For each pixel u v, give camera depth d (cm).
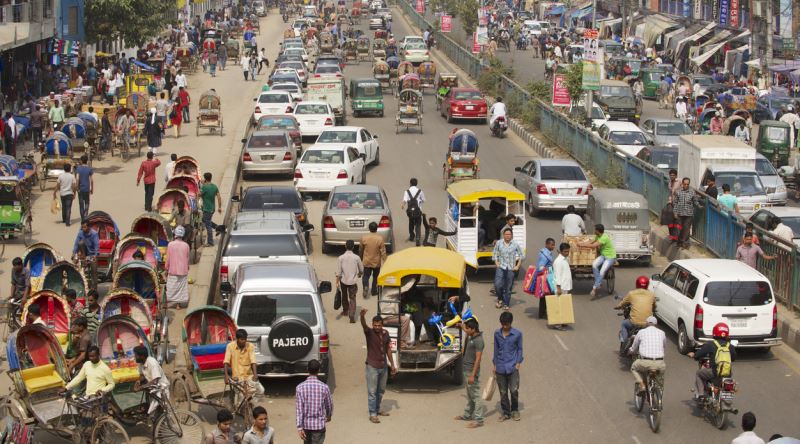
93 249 2386
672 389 1983
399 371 1927
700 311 2109
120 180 3669
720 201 2938
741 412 1870
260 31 11075
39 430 1717
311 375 1551
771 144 4406
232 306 1908
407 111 5059
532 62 8894
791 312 2352
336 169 3531
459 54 7850
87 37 6109
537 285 2359
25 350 1670
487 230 2758
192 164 3212
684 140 3622
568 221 2725
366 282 2527
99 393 1602
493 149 4741
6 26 4247
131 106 4494
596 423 1806
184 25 8706
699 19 8200
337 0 16012
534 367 2089
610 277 2584
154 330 1989
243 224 2470
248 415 1692
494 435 1747
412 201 3023
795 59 6488
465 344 1789
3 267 2569
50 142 3475
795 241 2644
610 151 3825
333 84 5212
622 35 8825
